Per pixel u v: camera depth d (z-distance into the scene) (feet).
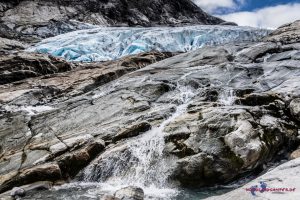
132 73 60.03
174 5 207.21
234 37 128.36
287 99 41.83
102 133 38.99
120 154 35.83
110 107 45.55
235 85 48.93
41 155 36.60
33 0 171.22
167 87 48.60
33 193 31.96
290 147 38.27
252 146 33.35
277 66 52.19
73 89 59.26
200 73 53.16
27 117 47.32
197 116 37.63
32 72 68.03
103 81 62.39
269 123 36.88
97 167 35.27
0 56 70.54
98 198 30.53
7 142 41.39
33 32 149.07
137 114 42.96
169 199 30.35
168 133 36.47
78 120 43.98
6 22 153.07
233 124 35.22
